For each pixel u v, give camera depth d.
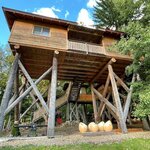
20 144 6.98
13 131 10.30
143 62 10.64
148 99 8.38
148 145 6.51
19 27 10.24
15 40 9.67
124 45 10.17
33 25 10.70
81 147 6.35
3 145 6.82
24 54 10.70
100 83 16.83
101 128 10.20
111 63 12.03
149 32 8.58
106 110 17.59
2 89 22.17
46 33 10.92
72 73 13.89
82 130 10.07
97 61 12.19
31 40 10.05
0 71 24.06
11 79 9.17
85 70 13.41
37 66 12.42
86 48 11.31
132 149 6.07
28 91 9.24
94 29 11.96
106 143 7.07
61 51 10.55
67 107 18.98
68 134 10.30
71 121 17.86
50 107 9.23
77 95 18.25
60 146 6.62
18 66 10.30
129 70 11.14
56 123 18.88
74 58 11.56
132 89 11.31
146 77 11.03
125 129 9.81
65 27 11.57
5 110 8.30
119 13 18.42
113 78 11.55
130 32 10.88
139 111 8.95
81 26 11.47
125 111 10.56
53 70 10.28
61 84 24.16
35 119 17.03
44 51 10.48
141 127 12.96
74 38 13.04
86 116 21.48
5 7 9.78
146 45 8.94
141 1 13.21
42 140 7.80
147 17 11.77
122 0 17.09
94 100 14.51
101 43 12.66
